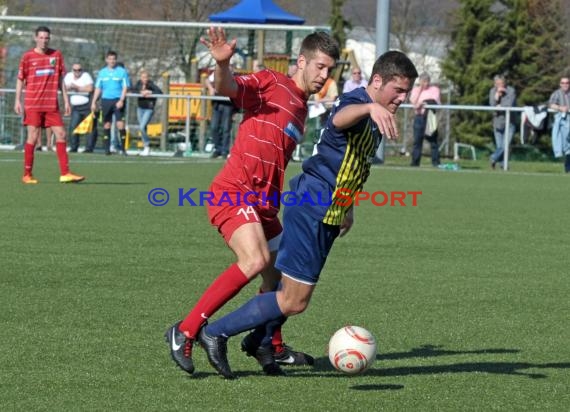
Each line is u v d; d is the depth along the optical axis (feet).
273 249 43.50
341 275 63.26
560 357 44.65
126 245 71.67
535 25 255.09
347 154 38.78
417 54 294.87
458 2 259.80
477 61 246.27
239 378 40.19
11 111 177.58
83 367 40.83
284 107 42.14
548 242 79.82
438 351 45.29
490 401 37.68
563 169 166.40
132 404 36.11
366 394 38.22
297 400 37.22
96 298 54.08
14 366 40.68
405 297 57.00
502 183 132.57
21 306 51.72
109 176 124.26
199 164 147.33
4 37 191.01
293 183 40.42
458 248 75.51
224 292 39.75
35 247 69.62
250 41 188.44
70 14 304.09
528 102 254.27
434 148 160.56
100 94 164.66
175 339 39.86
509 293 58.90
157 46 201.77
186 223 83.92
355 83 156.87
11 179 116.37
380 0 158.51
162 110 170.19
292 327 49.24
